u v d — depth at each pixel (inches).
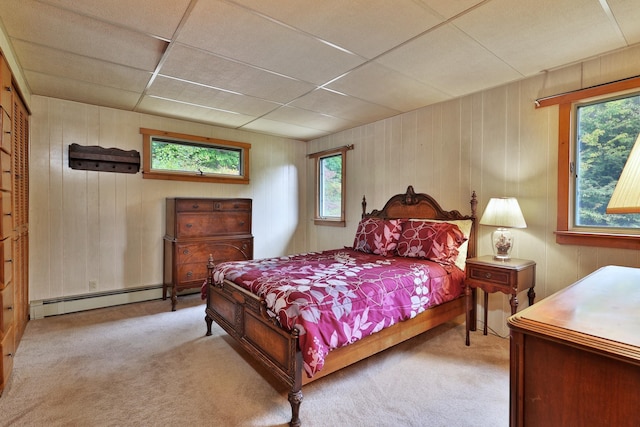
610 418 31.7
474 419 68.2
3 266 74.5
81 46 88.6
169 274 149.3
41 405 71.5
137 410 70.2
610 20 73.6
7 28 79.1
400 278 91.7
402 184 148.3
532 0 66.8
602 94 90.7
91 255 138.9
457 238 112.8
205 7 70.7
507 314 111.4
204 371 87.5
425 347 103.3
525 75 104.8
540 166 103.8
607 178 91.8
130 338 108.8
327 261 113.0
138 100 132.7
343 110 144.3
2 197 74.2
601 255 91.4
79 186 136.0
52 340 106.3
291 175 203.8
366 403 73.8
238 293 88.9
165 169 159.3
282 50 90.3
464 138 124.5
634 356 29.6
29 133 124.0
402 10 71.1
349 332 74.1
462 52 90.0
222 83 114.8
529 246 106.0
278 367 71.5
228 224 158.6
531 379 37.0
